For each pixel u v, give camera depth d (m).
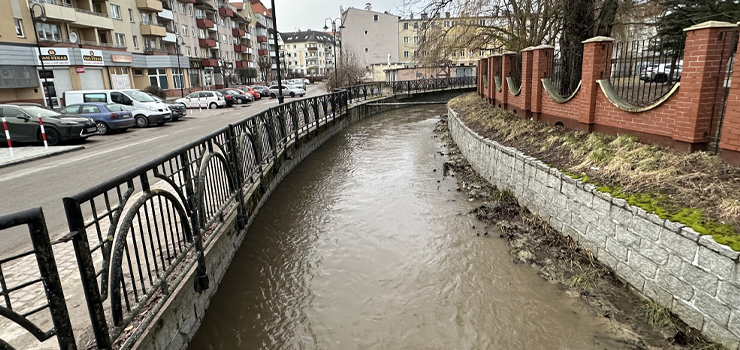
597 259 4.28
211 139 4.26
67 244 4.42
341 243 5.37
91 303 2.13
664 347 3.06
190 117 21.34
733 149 3.77
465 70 45.78
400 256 4.95
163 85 39.16
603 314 3.53
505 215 6.05
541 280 4.19
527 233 5.36
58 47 26.02
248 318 3.76
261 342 3.44
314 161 10.42
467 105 15.15
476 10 13.49
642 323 3.36
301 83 44.12
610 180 4.36
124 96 16.67
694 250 3.01
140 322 2.70
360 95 23.33
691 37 4.19
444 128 16.14
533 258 4.67
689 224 3.13
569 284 4.04
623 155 4.71
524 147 6.80
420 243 5.29
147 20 37.25
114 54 30.91
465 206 6.62
